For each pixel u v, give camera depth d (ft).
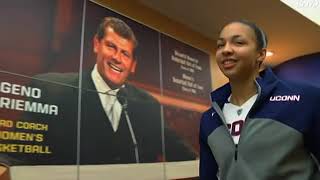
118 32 8.14
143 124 8.34
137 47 8.61
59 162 6.36
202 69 10.78
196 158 9.75
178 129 9.36
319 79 13.58
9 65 5.85
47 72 6.45
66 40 6.91
